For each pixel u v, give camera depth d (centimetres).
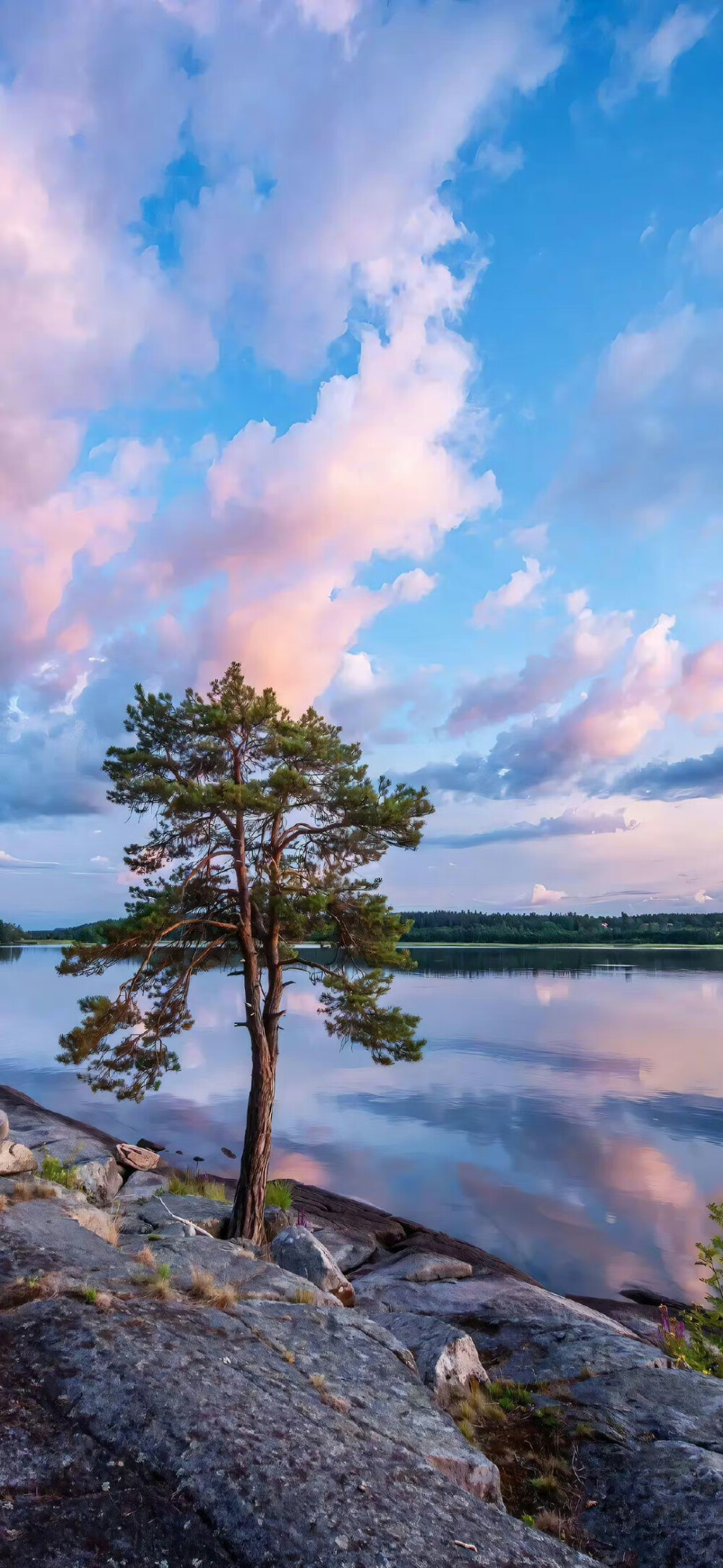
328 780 1748
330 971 1722
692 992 13075
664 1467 664
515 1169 3316
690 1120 4272
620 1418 762
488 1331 1056
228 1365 536
